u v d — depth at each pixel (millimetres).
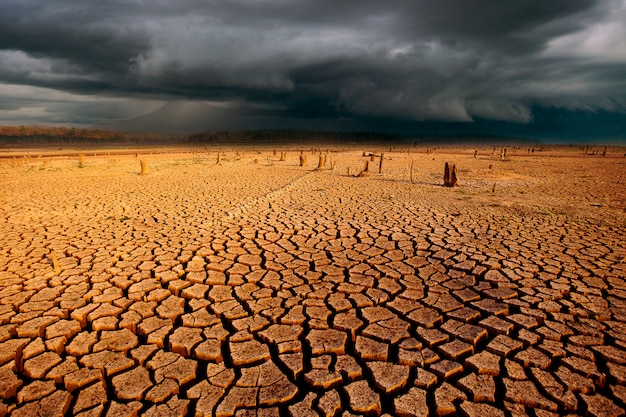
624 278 4586
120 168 21500
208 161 27375
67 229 7172
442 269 4969
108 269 5047
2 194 11609
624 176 17656
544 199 10656
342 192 11852
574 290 4246
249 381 2791
